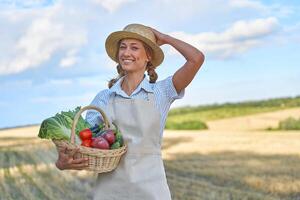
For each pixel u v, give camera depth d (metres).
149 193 4.41
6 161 18.16
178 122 23.66
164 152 18.02
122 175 4.43
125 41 4.49
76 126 4.37
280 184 11.87
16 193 12.12
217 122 22.73
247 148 17.09
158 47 4.47
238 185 12.20
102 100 4.60
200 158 16.17
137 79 4.55
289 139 18.42
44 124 4.29
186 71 4.46
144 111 4.45
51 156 19.16
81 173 14.88
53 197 11.53
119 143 4.37
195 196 11.20
